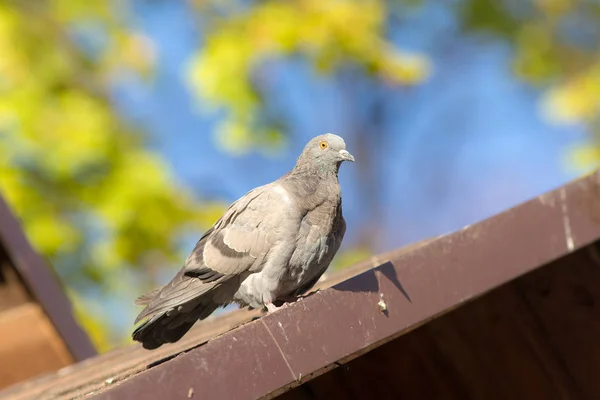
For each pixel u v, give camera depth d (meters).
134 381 4.24
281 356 4.81
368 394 6.48
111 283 14.67
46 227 14.04
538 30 19.22
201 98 15.26
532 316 6.75
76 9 15.64
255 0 16.92
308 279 6.83
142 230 14.50
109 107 15.34
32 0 15.56
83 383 6.72
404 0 19.55
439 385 6.60
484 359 6.64
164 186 14.71
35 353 10.60
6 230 10.46
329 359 4.99
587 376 6.72
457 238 5.81
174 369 4.39
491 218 5.98
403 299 5.46
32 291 10.62
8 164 14.06
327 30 16.00
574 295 6.77
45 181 14.36
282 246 6.30
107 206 14.32
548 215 6.17
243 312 8.88
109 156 14.64
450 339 6.63
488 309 6.71
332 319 5.11
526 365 6.70
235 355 4.64
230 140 15.23
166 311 5.99
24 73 14.80
